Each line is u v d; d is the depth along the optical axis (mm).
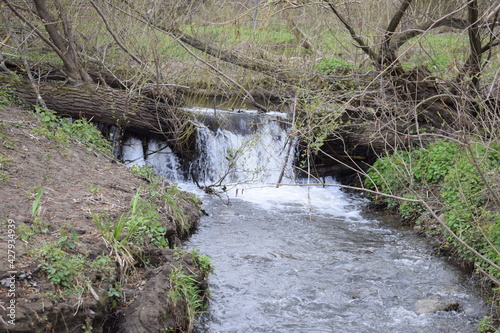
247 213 11156
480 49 11273
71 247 6074
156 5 12164
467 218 8719
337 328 6598
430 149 11422
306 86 11969
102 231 6492
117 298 5801
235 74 14852
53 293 5227
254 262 8477
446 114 12273
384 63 11953
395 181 11570
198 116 13203
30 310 4898
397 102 11500
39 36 12156
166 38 12883
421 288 7773
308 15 13836
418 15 12367
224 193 12461
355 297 7422
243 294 7359
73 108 11758
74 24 13336
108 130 12742
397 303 7305
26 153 9055
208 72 13055
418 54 13445
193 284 6805
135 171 10266
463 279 8094
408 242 9727
